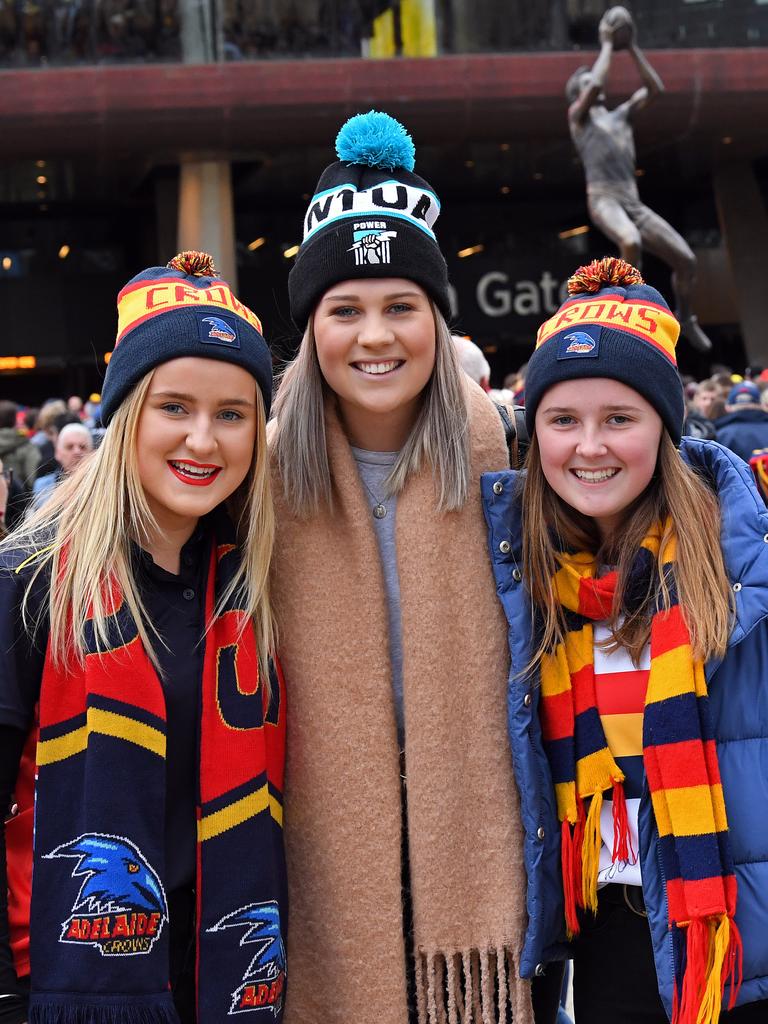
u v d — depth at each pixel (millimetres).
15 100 17328
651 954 2086
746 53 18281
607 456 2057
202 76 17531
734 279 21828
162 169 19891
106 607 1886
